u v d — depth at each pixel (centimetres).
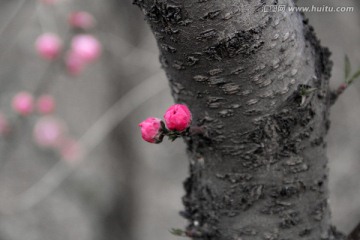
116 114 439
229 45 118
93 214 648
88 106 736
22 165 667
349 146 523
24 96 475
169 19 116
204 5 114
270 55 124
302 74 131
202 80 126
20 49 641
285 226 145
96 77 725
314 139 139
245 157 138
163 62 134
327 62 144
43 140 498
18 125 485
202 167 149
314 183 144
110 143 510
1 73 648
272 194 142
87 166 672
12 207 438
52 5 417
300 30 134
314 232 149
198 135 139
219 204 149
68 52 439
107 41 437
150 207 639
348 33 430
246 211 146
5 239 640
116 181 515
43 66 635
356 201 512
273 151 136
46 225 662
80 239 644
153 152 675
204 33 117
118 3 432
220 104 131
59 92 727
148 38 468
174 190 671
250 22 118
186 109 133
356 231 156
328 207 155
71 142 502
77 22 429
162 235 624
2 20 464
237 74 124
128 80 456
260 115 131
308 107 133
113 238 522
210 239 155
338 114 511
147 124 135
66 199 670
